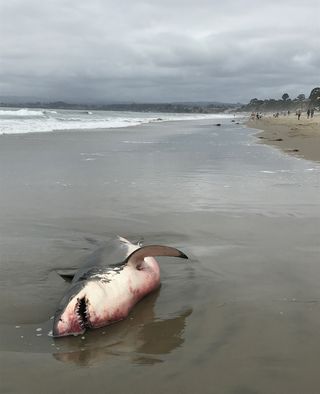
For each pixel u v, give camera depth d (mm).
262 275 5062
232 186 10344
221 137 29031
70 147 19328
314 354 3453
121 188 10008
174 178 11422
